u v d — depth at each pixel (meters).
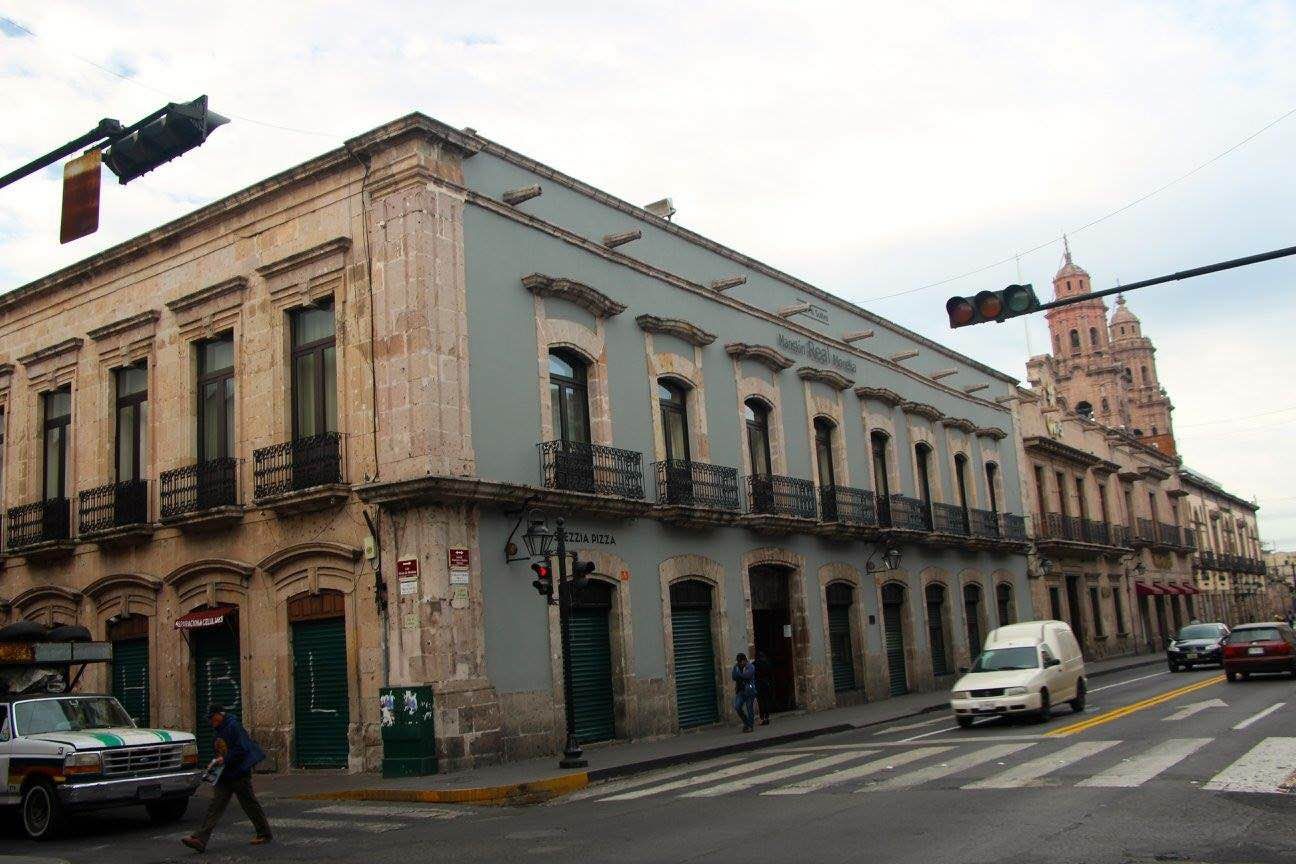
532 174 21.14
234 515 20.33
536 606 19.31
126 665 22.97
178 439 22.16
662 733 21.75
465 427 18.39
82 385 24.61
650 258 24.20
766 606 26.34
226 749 12.25
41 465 25.47
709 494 24.05
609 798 14.02
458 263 18.89
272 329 20.61
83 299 24.89
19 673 17.81
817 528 27.59
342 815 14.28
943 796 11.72
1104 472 52.09
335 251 19.56
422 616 17.44
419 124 18.45
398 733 17.05
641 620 21.78
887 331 34.94
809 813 11.23
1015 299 13.55
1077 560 46.53
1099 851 8.62
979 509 38.06
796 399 28.73
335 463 18.89
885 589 31.61
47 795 13.52
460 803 14.69
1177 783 11.55
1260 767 12.33
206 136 9.50
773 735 20.95
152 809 14.92
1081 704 22.06
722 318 26.20
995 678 20.11
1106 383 79.50
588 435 21.72
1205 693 24.28
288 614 19.73
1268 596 89.62
